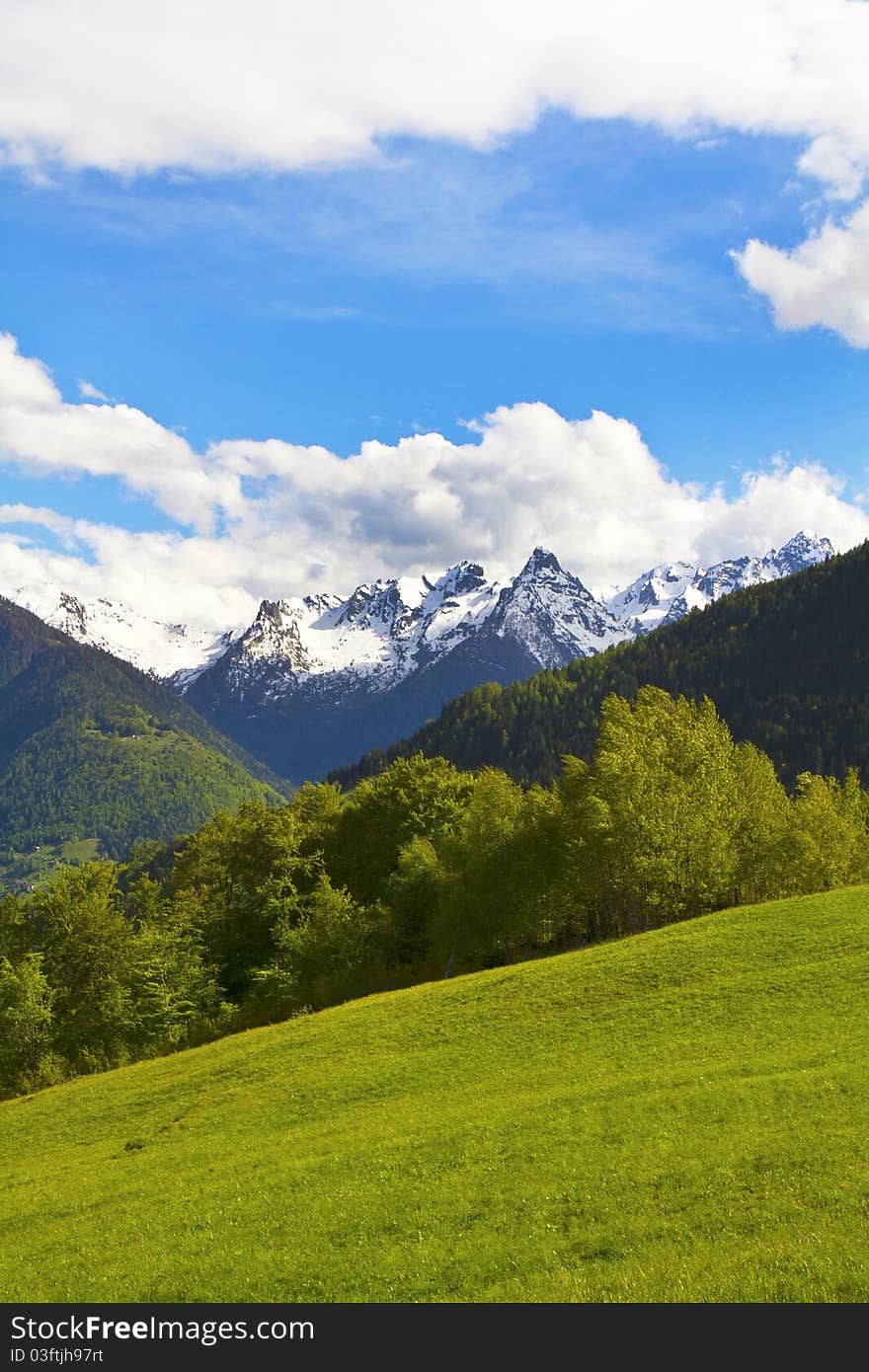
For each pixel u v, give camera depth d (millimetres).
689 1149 29297
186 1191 34469
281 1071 52500
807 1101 31953
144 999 83250
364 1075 48250
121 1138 47281
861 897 65250
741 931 61250
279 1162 36250
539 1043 48656
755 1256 21766
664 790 83438
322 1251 26438
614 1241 24109
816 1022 43500
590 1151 30891
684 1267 21922
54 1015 82250
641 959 58906
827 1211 23344
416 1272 24234
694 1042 43719
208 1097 50781
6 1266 29484
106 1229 31656
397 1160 33344
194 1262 27016
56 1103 56938
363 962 87688
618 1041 46438
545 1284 22516
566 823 86250
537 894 84625
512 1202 27641
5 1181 42594
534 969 62594
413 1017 57812
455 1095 42750
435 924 86625
